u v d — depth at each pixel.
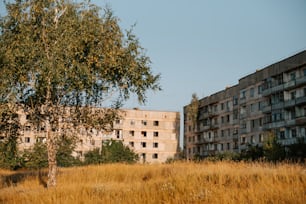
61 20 18.09
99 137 82.69
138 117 89.31
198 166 21.58
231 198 10.45
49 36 17.30
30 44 16.78
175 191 12.64
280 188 10.80
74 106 19.38
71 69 16.72
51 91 18.12
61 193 14.48
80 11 18.78
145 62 19.02
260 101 63.56
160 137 90.12
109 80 18.61
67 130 19.36
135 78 18.50
